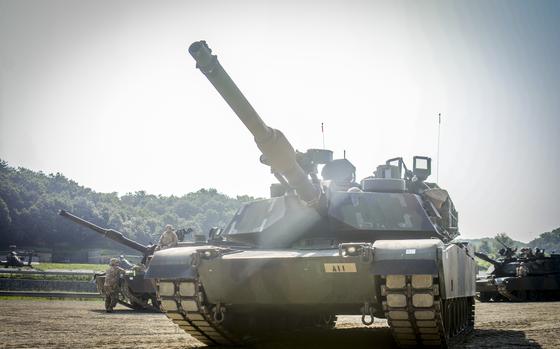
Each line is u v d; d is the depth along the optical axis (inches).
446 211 675.4
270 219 613.3
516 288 1449.3
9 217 3917.3
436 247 466.6
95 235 4330.7
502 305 1299.2
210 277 525.0
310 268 491.8
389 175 652.7
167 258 538.6
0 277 1628.9
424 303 466.6
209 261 518.6
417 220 600.4
